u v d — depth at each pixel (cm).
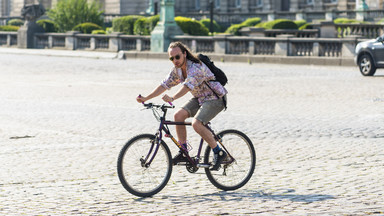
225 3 12056
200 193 1348
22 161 1717
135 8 12669
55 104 2989
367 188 1366
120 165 1288
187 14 11356
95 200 1291
